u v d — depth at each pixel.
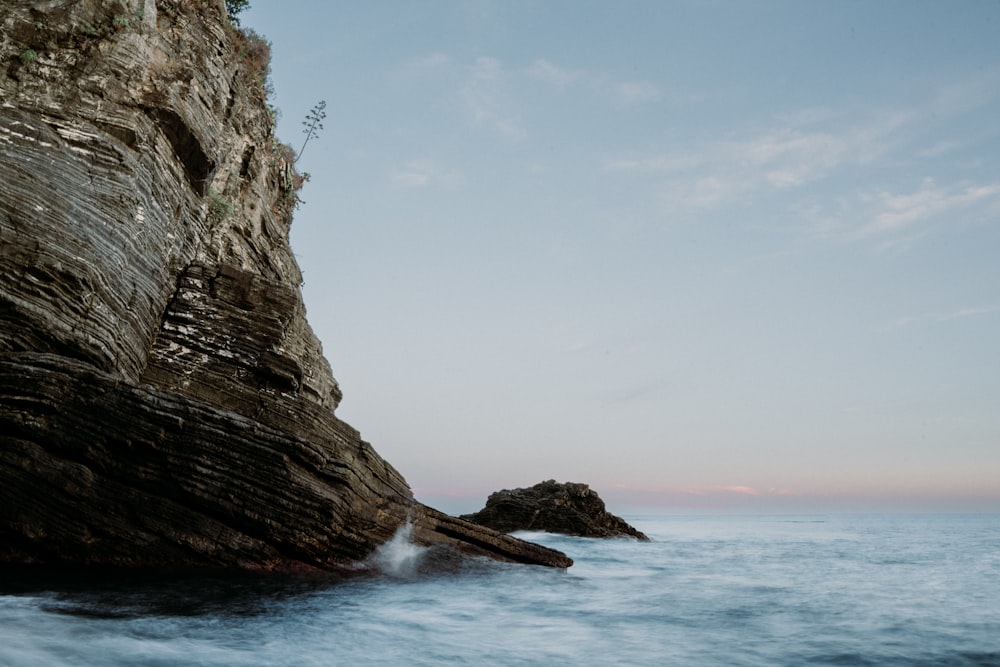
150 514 13.25
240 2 28.34
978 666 9.72
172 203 19.75
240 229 25.02
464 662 9.48
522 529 43.97
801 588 18.12
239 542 13.70
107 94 18.06
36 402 12.97
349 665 8.91
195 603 11.30
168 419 13.50
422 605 13.50
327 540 14.70
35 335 14.26
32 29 17.83
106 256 16.23
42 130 15.88
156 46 20.20
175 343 18.67
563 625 12.36
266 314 19.61
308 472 14.82
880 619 13.37
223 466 13.75
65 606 10.30
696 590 17.41
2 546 12.75
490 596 15.23
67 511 12.83
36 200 15.02
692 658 10.05
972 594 17.20
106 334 15.70
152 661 8.25
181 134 19.73
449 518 19.27
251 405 18.25
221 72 22.73
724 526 99.94
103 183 16.70
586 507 46.09
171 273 19.67
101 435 13.18
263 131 27.48
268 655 9.03
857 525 109.94
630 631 11.95
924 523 131.88
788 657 10.19
